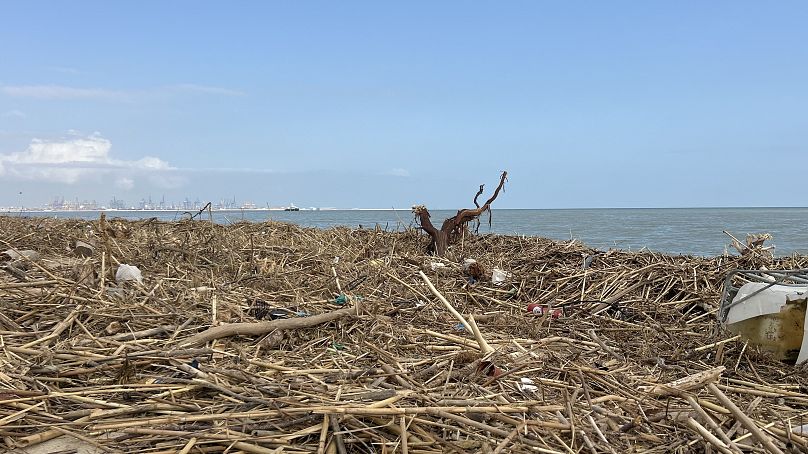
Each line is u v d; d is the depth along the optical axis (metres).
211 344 5.01
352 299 6.72
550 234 27.91
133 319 5.37
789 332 5.43
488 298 7.84
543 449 3.39
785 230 33.22
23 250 8.79
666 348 6.07
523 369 4.73
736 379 5.06
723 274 8.23
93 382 4.09
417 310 6.75
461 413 3.67
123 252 8.60
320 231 13.02
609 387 4.48
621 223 44.94
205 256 9.12
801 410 4.45
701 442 3.65
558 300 7.86
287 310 6.18
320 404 3.70
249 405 3.74
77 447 3.32
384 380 4.36
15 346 4.61
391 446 3.38
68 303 5.66
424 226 11.98
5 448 3.26
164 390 3.93
